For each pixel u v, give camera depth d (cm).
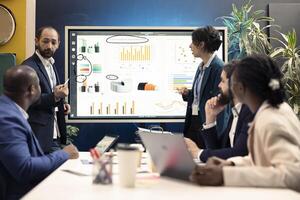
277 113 146
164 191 132
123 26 433
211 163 160
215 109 251
